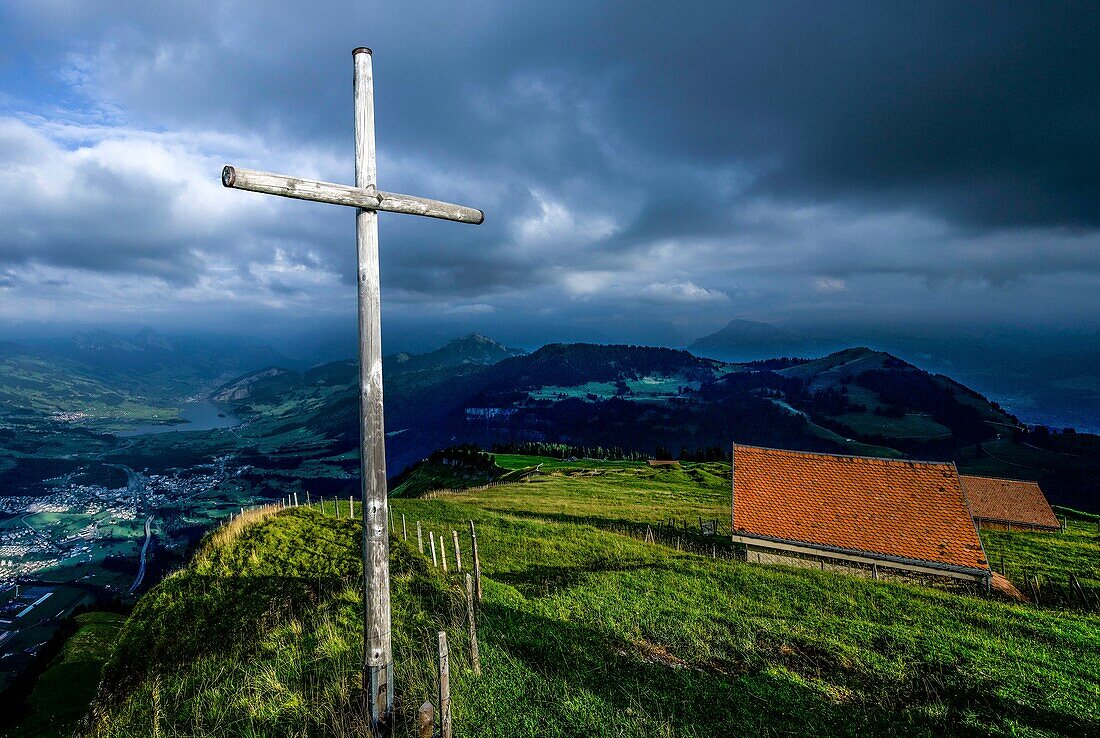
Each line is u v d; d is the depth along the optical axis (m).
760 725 10.87
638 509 48.31
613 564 24.42
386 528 8.06
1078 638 17.95
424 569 16.55
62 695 14.82
